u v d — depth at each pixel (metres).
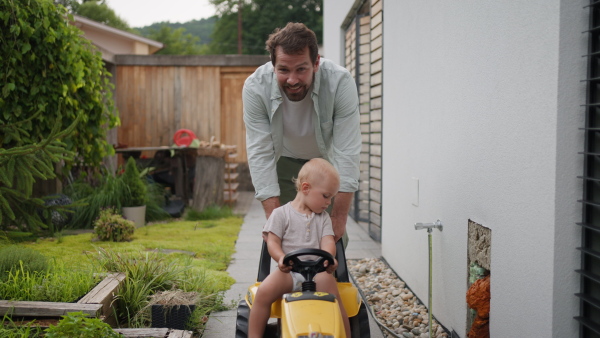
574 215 2.20
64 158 5.08
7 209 4.80
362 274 5.11
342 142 3.11
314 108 3.10
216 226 7.44
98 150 7.13
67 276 3.51
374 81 6.45
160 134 11.29
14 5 5.66
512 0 2.53
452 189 3.34
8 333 2.72
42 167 4.79
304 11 36.34
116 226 5.93
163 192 8.57
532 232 2.37
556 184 2.19
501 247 2.68
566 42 2.15
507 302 2.63
